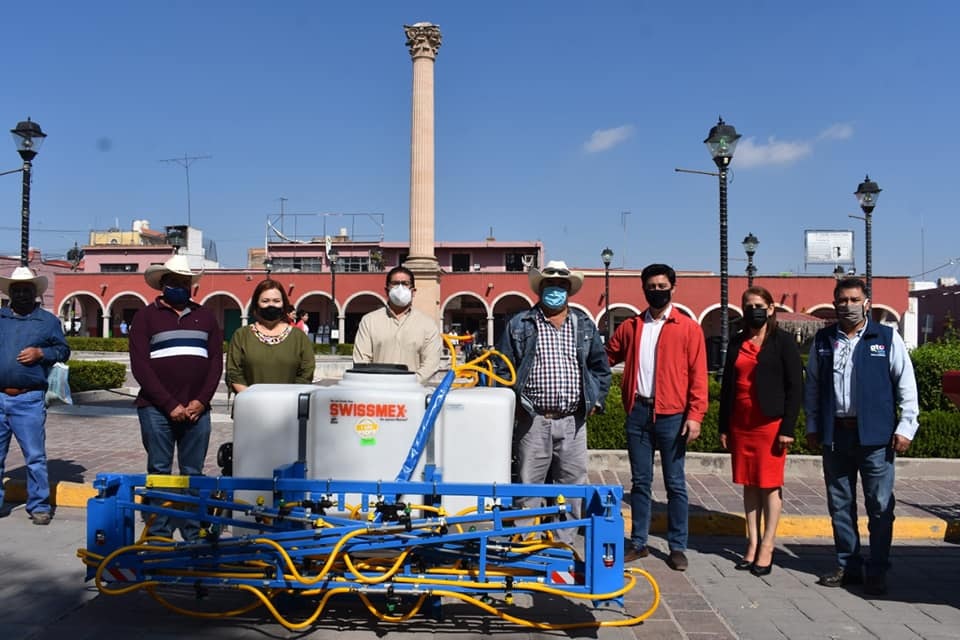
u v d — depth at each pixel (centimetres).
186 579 414
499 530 402
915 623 453
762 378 543
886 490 507
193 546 417
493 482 445
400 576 410
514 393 493
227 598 471
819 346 538
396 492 413
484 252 4612
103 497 430
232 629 424
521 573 418
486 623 439
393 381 457
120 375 1723
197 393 556
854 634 435
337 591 407
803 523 655
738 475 555
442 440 446
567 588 402
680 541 557
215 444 1002
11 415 627
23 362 621
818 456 857
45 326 640
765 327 554
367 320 602
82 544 579
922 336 4447
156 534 510
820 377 535
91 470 800
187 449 563
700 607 475
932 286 5169
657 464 904
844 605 484
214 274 4250
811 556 595
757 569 545
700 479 823
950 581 537
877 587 505
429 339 600
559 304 514
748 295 552
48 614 440
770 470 540
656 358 558
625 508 696
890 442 508
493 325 4328
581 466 527
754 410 546
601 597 400
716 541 644
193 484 429
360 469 439
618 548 400
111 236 5178
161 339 548
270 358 573
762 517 562
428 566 424
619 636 425
